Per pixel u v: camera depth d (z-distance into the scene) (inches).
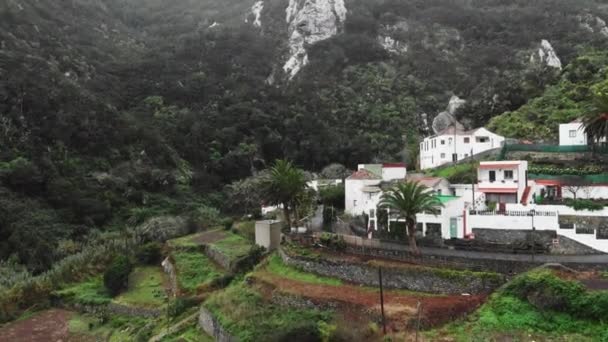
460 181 2087.8
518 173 1835.6
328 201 2466.8
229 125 4537.4
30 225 2481.5
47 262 2252.7
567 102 2915.8
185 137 4286.4
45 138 3262.8
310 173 3885.3
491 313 1023.6
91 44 5231.3
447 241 1552.7
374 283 1280.8
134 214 3034.0
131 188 3302.2
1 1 4375.0
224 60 5713.6
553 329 952.3
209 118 4581.7
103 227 2871.6
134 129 3887.8
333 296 1205.7
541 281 1029.8
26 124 3193.9
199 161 4165.8
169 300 1724.9
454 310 1045.2
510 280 1101.7
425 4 6624.0
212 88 5054.1
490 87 4119.1
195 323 1417.3
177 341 1280.8
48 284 1977.1
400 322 1032.8
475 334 964.0
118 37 6097.4
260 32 6628.9
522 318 989.8
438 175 2278.5
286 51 5989.2
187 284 1809.8
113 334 1594.5
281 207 2655.0
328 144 4301.2
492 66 5017.2
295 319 1124.5
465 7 6392.7
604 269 1141.1
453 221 1616.6
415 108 4571.9
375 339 987.3
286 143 4424.2
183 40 6171.3
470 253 1389.0
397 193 1414.9
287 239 1718.8
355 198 2252.7
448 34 5787.4
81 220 2792.8
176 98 4852.4
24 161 2834.6
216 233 2578.7
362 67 5374.0
